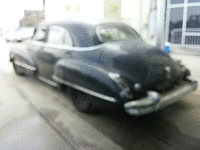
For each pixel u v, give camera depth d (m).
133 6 8.43
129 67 2.32
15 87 4.06
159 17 7.77
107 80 2.25
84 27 2.85
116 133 2.37
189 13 8.61
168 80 2.51
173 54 7.43
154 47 2.86
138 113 2.15
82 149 2.06
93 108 2.73
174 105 3.15
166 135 2.33
